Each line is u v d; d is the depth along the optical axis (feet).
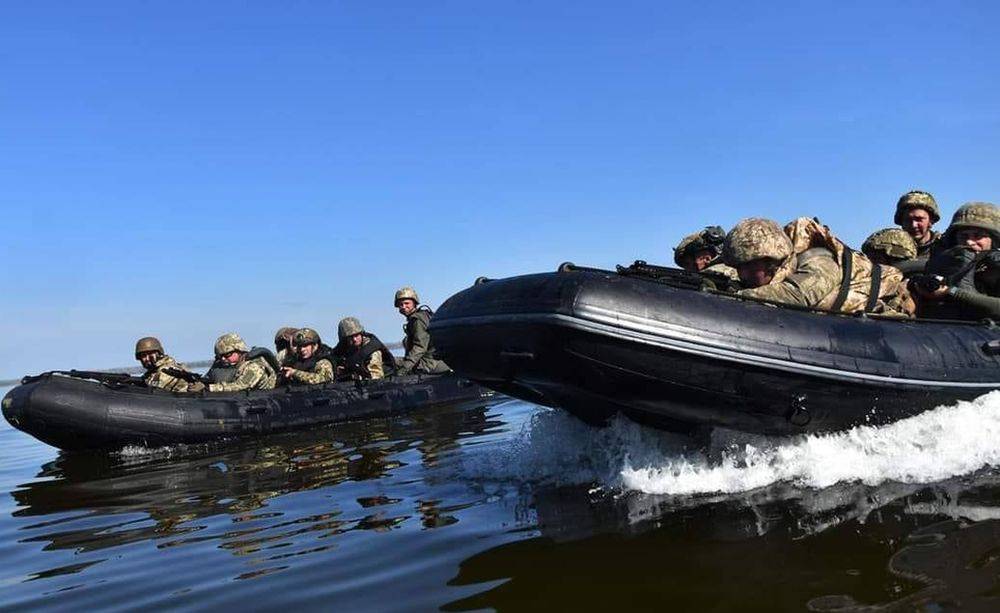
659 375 13.47
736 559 9.59
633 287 13.46
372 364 32.42
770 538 10.27
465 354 15.61
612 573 9.52
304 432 27.35
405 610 8.95
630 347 13.20
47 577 11.76
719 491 12.83
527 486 14.71
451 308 15.94
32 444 31.22
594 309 13.10
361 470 18.44
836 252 16.05
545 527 11.80
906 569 8.72
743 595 8.46
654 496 12.99
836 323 14.37
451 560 10.63
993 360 15.56
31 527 15.49
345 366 32.83
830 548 9.65
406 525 12.73
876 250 19.27
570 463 16.30
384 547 11.56
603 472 15.05
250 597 9.94
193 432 26.05
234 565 11.46
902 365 14.30
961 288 16.93
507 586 9.40
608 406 14.78
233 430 26.63
